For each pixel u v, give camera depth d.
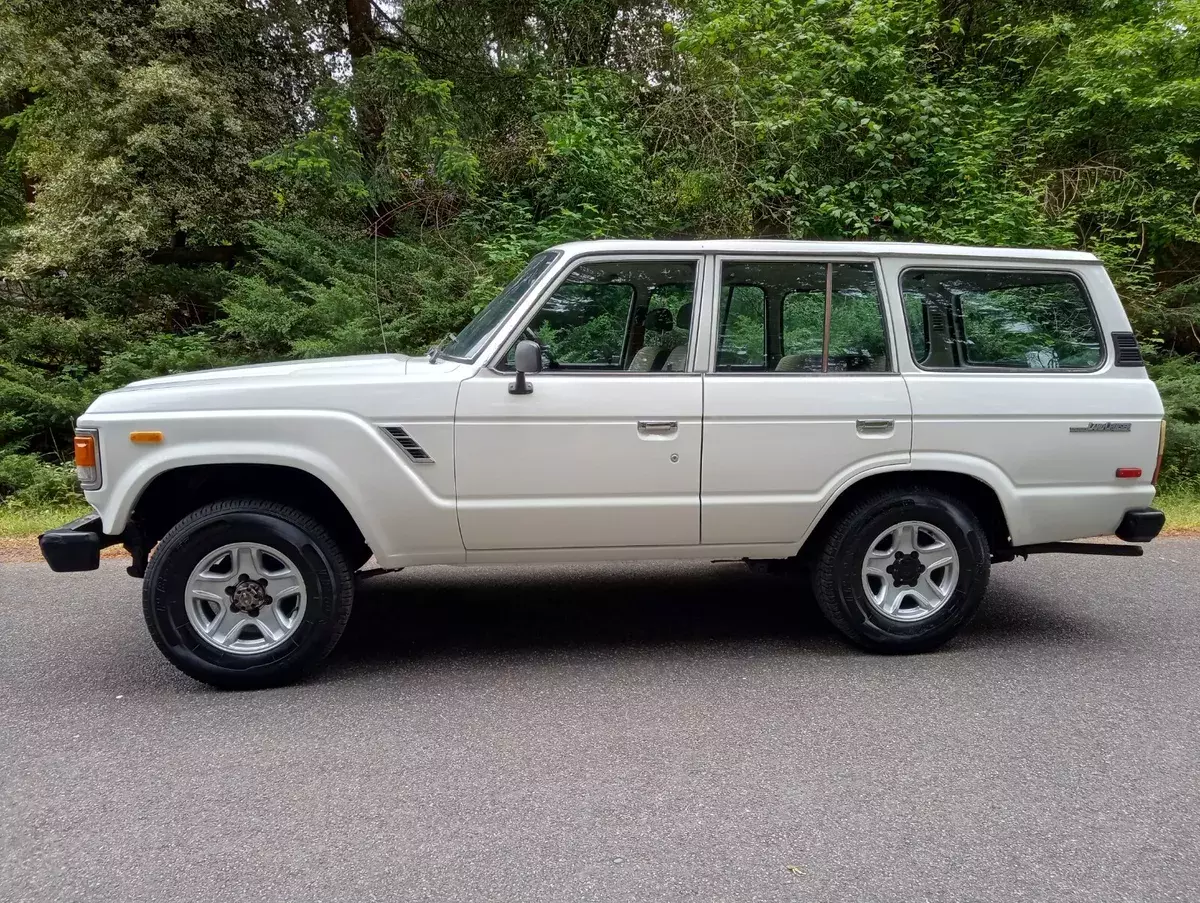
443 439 3.88
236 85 11.24
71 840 2.71
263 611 3.88
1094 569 5.93
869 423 4.13
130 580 5.59
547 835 2.74
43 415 9.22
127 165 10.75
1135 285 10.34
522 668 4.14
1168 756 3.28
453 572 5.83
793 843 2.69
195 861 2.60
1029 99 11.38
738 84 10.55
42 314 11.05
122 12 10.70
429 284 10.11
